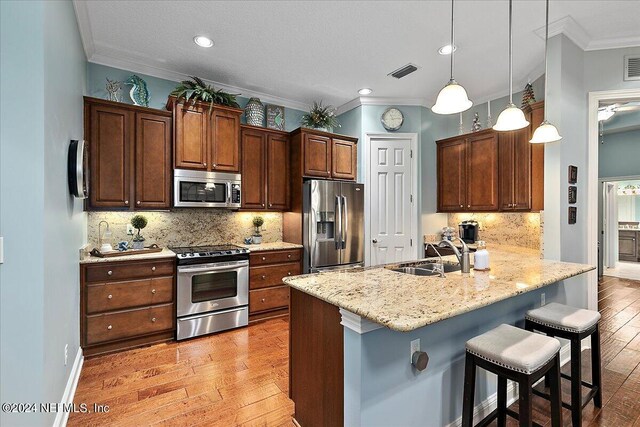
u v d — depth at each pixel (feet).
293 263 12.76
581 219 9.86
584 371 8.30
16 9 4.90
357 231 13.64
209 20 8.71
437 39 9.70
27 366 4.86
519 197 11.61
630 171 20.77
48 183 5.26
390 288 5.44
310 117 14.17
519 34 9.36
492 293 5.12
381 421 4.68
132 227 11.10
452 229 14.78
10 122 4.83
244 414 6.46
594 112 9.84
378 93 14.05
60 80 6.24
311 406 5.66
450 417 5.66
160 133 10.79
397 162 14.76
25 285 4.87
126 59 10.84
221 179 11.71
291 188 13.85
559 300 8.55
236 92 13.48
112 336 9.14
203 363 8.62
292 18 8.61
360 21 8.75
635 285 18.31
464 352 5.90
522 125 6.86
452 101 6.51
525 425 4.44
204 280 10.66
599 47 9.78
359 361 4.48
